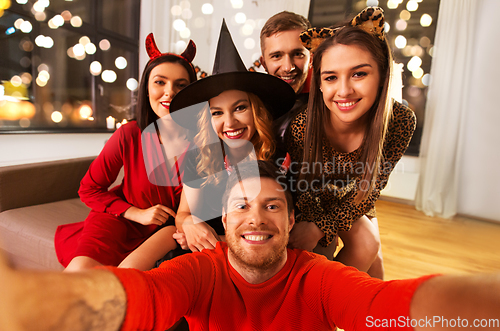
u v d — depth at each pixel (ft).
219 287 2.10
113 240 3.19
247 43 4.35
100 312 1.07
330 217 3.02
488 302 0.82
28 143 7.95
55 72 8.50
